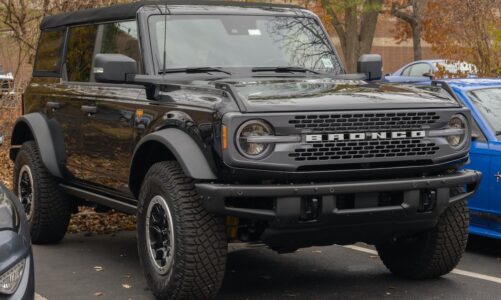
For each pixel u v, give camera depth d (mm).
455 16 12766
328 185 5461
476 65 12703
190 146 5617
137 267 7289
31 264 4672
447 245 6422
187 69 6617
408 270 6730
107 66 6270
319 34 7445
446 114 5891
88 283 6715
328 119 5477
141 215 6062
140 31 6785
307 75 6973
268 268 7285
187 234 5562
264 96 5594
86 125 7258
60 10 14469
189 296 5680
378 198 5691
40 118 8039
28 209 8242
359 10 23047
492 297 6289
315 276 6969
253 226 5859
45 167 7801
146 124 6246
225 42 6934
